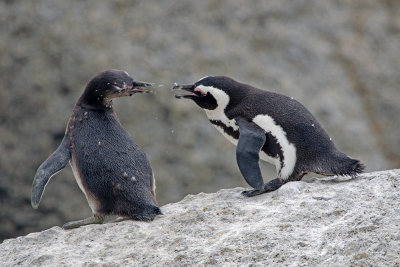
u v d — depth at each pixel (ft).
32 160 54.19
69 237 26.13
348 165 27.68
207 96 30.86
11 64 55.72
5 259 24.90
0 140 54.54
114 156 27.58
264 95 30.37
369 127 58.08
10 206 53.78
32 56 55.83
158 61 55.72
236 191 29.76
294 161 28.55
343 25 62.34
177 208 28.25
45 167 27.84
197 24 58.29
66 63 55.52
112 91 28.91
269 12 60.59
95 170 27.37
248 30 59.16
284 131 28.78
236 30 58.90
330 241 22.07
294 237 22.62
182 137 53.36
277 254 21.83
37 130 54.54
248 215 25.27
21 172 54.19
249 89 30.83
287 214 24.67
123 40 56.34
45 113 54.70
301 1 62.13
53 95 55.01
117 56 55.52
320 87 58.34
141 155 28.27
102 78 28.94
